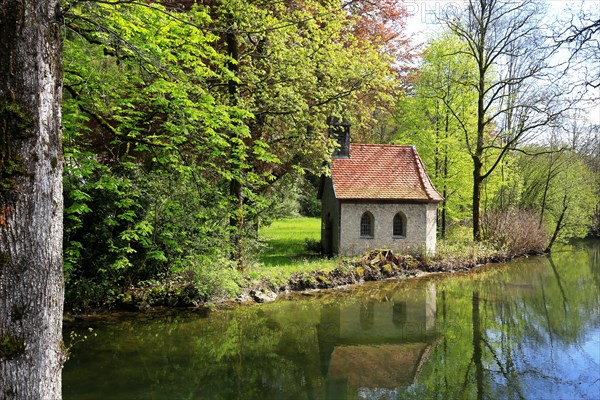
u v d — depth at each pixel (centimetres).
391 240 2528
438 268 2456
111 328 1336
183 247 1475
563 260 3014
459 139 2970
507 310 1728
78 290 1395
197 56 1145
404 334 1414
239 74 1678
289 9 1822
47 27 370
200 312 1525
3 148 345
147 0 945
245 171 1727
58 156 385
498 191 3466
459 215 3166
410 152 2755
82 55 1050
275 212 2053
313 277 1969
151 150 1185
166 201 1366
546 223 3534
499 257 2833
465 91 2964
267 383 1027
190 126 1061
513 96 2967
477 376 1102
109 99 1187
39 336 366
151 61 715
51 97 375
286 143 1928
